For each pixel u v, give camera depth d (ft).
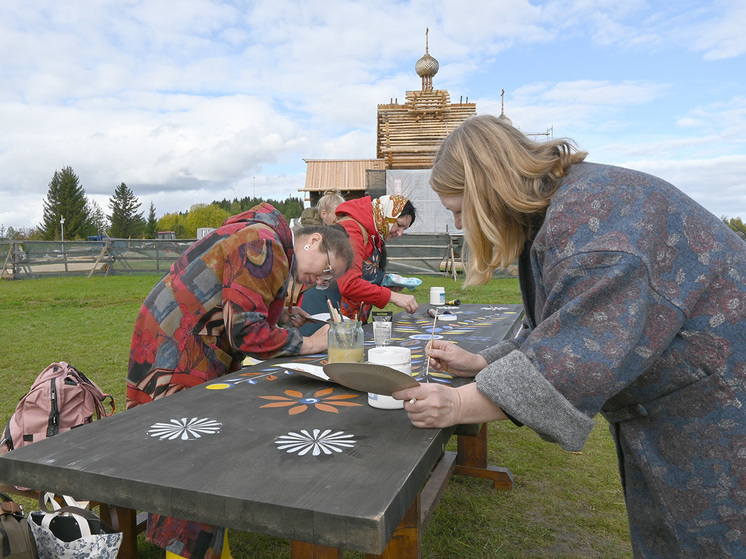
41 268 53.16
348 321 6.08
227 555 5.66
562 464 10.55
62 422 7.26
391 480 3.16
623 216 3.39
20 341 21.24
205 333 5.98
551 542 7.77
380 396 4.57
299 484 3.11
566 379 3.21
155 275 55.52
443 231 55.83
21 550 4.48
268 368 6.16
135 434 3.98
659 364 3.51
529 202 3.68
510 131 3.91
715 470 3.49
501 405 3.38
